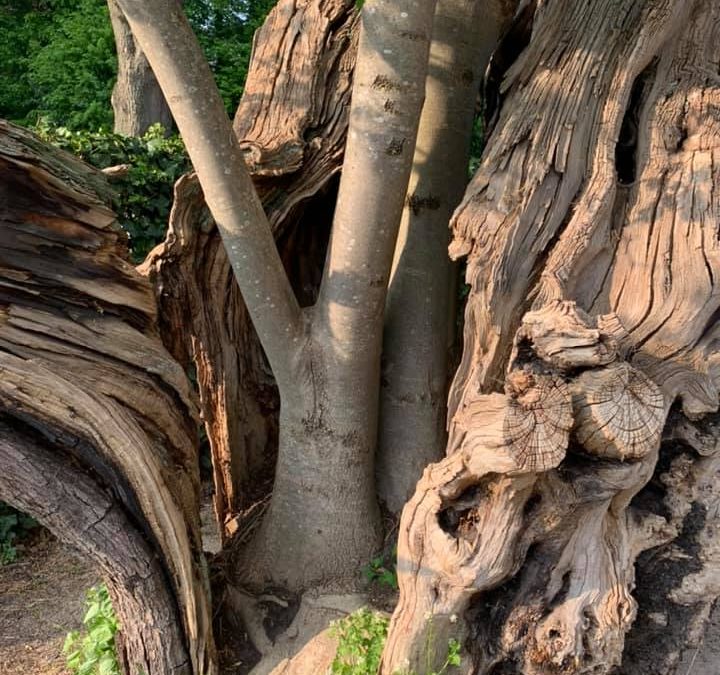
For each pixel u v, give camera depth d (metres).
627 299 2.54
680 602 2.62
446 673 2.51
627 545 2.46
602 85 2.82
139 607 2.73
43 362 2.44
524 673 2.45
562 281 2.49
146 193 5.69
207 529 5.19
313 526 3.13
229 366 3.78
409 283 3.34
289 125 3.72
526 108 2.83
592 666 2.39
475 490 2.41
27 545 5.14
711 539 2.55
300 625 3.02
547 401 2.09
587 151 2.72
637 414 2.12
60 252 2.55
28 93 12.57
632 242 2.61
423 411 3.37
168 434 2.81
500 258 2.52
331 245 2.93
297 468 3.12
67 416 2.43
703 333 2.45
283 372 3.00
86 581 4.70
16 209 2.45
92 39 11.70
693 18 3.07
